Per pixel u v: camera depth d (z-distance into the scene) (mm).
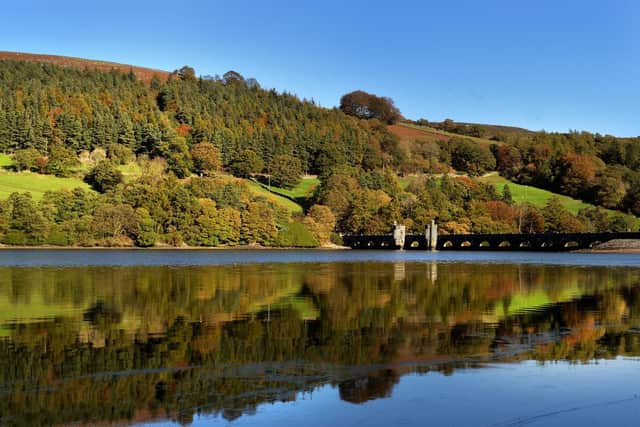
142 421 20875
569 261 125250
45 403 22500
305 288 62469
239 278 75250
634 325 39094
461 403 22797
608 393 24141
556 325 39031
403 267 101812
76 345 32344
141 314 43469
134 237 177375
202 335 35250
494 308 47031
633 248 175250
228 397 23281
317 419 21047
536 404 22781
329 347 31938
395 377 26141
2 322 39719
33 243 164000
